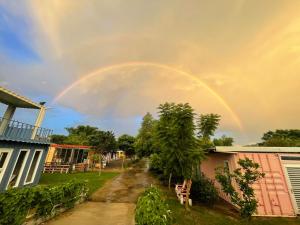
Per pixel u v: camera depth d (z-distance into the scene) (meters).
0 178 11.48
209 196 12.70
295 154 12.84
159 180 21.84
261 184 12.09
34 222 7.28
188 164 11.83
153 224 4.96
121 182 19.92
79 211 9.81
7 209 6.06
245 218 9.20
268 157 12.76
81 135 59.47
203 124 24.34
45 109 16.86
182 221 9.25
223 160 14.71
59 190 8.94
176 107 13.26
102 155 36.84
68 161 31.97
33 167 15.39
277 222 10.26
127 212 10.02
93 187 16.41
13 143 12.47
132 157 57.03
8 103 16.31
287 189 11.98
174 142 12.30
